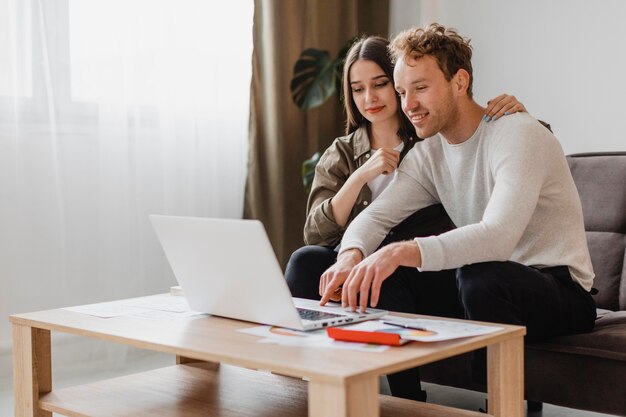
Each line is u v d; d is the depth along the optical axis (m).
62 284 2.87
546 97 3.39
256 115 3.46
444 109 1.77
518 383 1.43
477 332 1.34
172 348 1.28
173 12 3.14
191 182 3.22
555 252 1.76
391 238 2.03
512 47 3.48
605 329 1.77
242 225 1.38
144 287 3.09
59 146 2.85
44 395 1.64
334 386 1.07
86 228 2.94
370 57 2.25
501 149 1.71
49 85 2.81
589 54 3.25
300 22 3.54
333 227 2.16
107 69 2.95
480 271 1.63
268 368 1.14
